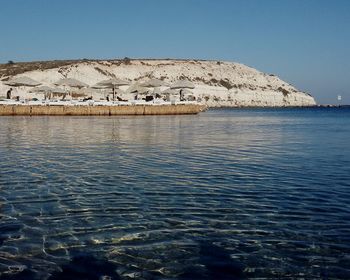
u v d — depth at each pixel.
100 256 6.37
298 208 9.05
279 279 5.63
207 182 11.81
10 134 27.72
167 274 5.76
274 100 169.00
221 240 7.07
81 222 8.00
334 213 8.66
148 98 70.38
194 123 44.31
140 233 7.41
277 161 16.16
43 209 8.88
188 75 156.62
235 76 168.50
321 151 19.69
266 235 7.31
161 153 18.27
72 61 152.50
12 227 7.68
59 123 41.59
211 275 5.75
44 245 6.80
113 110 62.97
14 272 5.79
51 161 15.51
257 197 10.04
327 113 93.81
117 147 20.42
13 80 62.06
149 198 9.88
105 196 10.05
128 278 5.64
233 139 25.89
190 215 8.50
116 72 145.50
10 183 11.43
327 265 6.07
